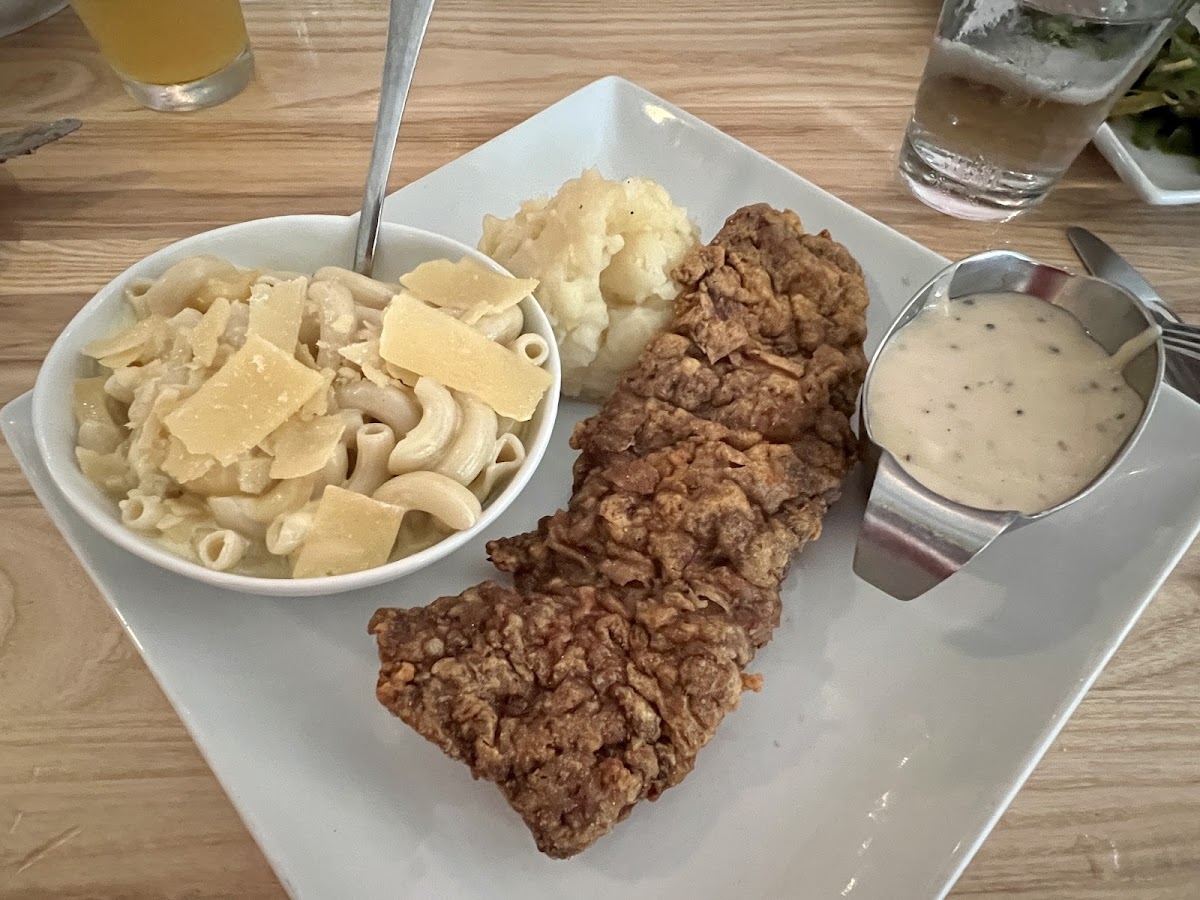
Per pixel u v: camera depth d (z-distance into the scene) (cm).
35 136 37
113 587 26
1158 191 38
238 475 26
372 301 30
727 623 25
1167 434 30
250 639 26
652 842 24
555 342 30
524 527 30
